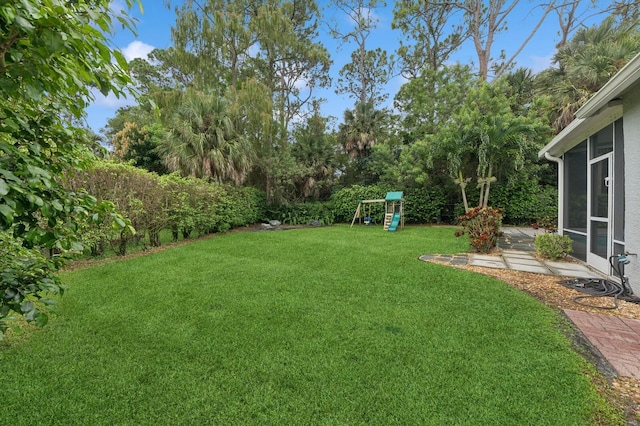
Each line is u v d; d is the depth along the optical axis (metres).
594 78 9.44
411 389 1.82
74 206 1.24
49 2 0.88
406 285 3.75
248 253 5.79
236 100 10.54
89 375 1.97
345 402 1.72
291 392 1.81
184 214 7.09
